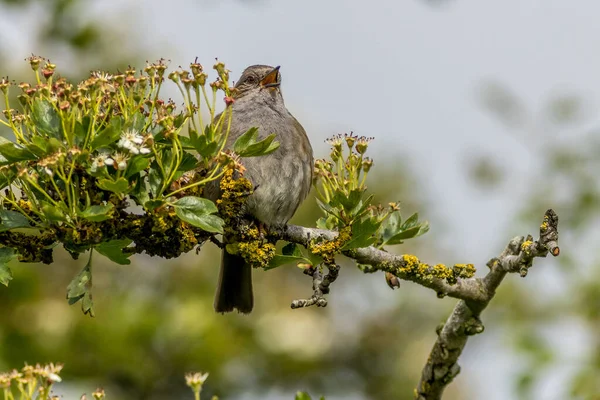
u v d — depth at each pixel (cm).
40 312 1370
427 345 1545
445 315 1557
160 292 1468
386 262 779
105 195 670
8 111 645
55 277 1424
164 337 1393
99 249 671
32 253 691
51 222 660
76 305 1391
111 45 1477
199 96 669
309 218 1445
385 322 1557
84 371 1366
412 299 1557
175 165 663
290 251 773
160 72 664
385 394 1522
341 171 754
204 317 1414
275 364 1487
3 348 1328
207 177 721
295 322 1495
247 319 1485
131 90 661
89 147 631
